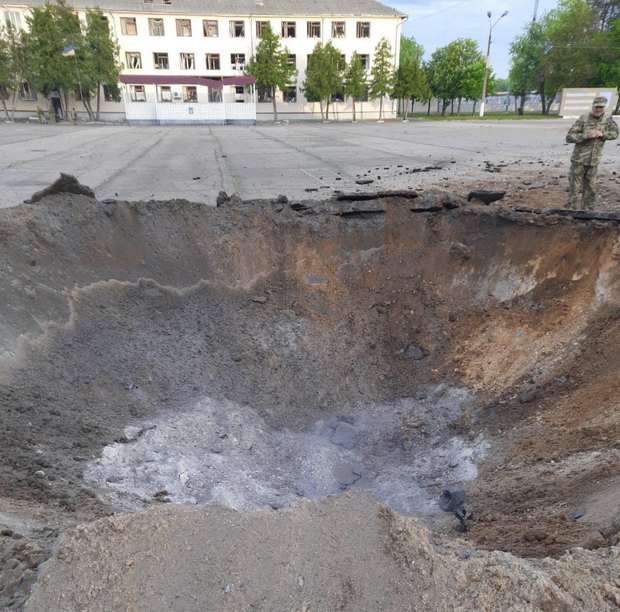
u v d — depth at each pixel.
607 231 6.53
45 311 5.81
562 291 6.59
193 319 7.15
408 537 2.55
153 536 2.52
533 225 7.18
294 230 8.22
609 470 3.80
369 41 49.66
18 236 6.26
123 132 31.84
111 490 3.85
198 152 19.20
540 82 58.38
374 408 6.66
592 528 2.98
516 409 5.64
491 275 7.33
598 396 4.98
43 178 12.70
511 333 6.66
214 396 6.02
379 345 7.39
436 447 5.77
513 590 2.21
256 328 7.35
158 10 46.25
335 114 51.81
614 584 2.30
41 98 47.84
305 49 49.56
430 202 8.10
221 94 49.59
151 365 6.08
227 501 4.08
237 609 2.20
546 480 4.12
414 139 24.31
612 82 51.56
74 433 4.49
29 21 41.06
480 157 16.22
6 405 4.41
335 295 7.88
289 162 16.06
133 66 47.81
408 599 2.25
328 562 2.44
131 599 2.22
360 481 5.43
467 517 4.05
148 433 4.90
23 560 2.51
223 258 7.88
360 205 8.29
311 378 6.91
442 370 6.85
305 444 5.92
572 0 56.53
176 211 8.01
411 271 7.90
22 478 3.57
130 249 7.35
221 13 47.06
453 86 59.16
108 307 6.61
